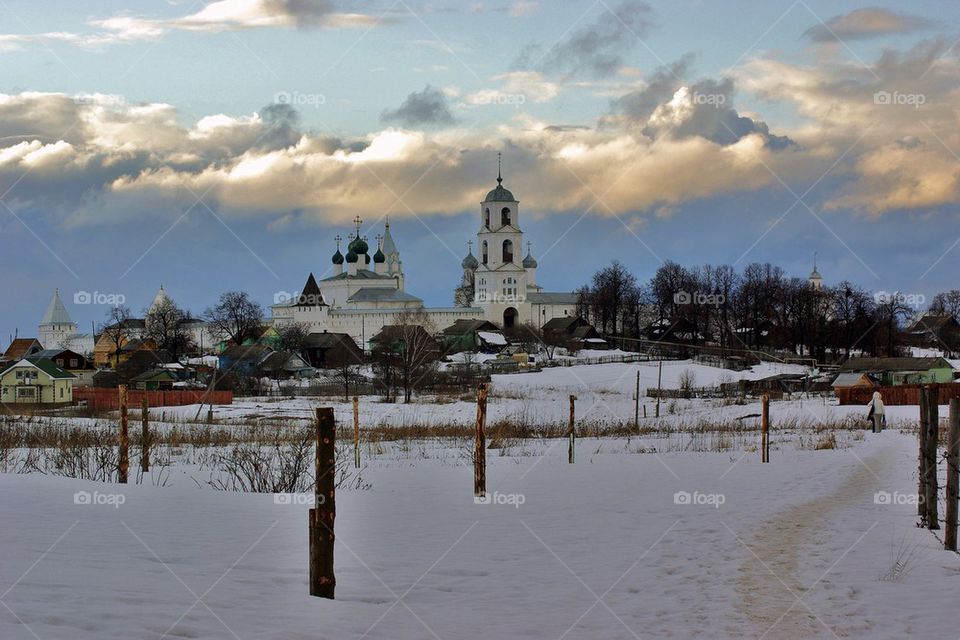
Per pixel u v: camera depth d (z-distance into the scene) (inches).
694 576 662.5
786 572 674.2
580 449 1867.6
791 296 6491.1
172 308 7396.7
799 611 570.9
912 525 862.5
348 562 693.3
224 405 3715.6
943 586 633.6
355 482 1250.6
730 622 547.5
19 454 1624.0
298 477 1267.2
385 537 803.4
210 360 6520.7
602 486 1182.3
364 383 4837.6
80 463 1333.7
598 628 531.2
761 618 555.8
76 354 5575.8
